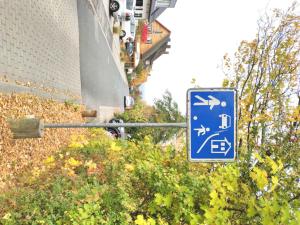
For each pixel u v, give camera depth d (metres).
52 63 10.19
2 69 6.79
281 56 6.48
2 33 6.79
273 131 6.02
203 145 4.72
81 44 14.66
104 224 4.57
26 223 4.85
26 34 8.09
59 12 11.15
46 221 4.73
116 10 23.62
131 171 5.72
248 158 5.33
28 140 7.49
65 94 11.40
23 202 5.30
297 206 4.16
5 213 5.03
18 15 7.62
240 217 4.32
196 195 4.59
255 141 6.08
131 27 34.19
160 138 12.16
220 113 4.72
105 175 6.13
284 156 5.56
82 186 5.68
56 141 9.42
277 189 4.85
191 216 4.09
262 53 6.65
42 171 6.89
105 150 7.99
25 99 7.63
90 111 13.01
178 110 16.81
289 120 5.71
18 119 6.45
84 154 7.86
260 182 4.04
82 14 14.98
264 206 4.04
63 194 5.46
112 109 23.36
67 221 4.70
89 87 15.85
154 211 4.66
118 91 28.38
